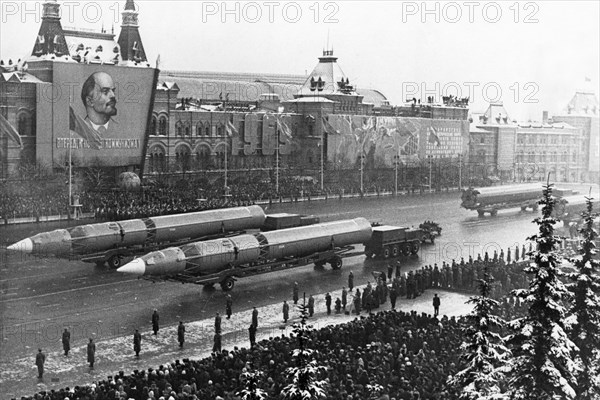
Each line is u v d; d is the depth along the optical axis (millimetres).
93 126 153625
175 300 80625
